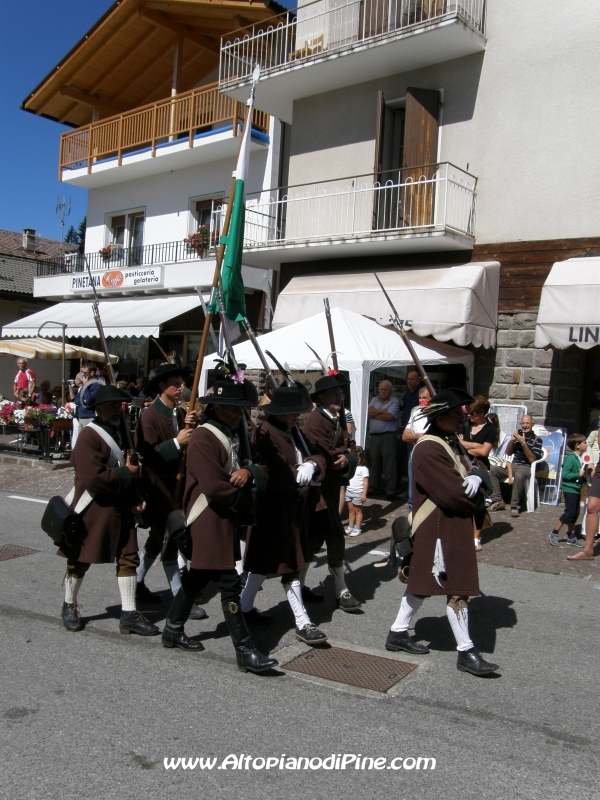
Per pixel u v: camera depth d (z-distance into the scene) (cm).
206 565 441
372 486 1056
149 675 438
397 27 1283
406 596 476
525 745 363
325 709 397
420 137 1257
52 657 464
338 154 1416
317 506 543
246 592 525
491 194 1206
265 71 1397
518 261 1174
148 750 348
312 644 484
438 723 384
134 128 1902
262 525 484
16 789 312
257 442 481
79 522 498
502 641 511
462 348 1188
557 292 1016
